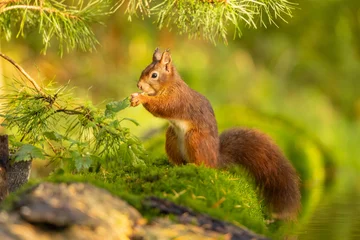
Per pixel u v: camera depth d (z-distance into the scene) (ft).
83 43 36.96
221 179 29.27
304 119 67.92
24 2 36.86
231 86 79.10
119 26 84.89
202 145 32.91
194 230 22.08
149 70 33.19
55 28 35.04
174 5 34.06
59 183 22.75
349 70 98.02
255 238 22.33
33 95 32.27
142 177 28.02
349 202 44.21
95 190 22.66
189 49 85.20
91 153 31.81
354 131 77.00
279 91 83.56
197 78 79.10
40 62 79.20
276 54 95.04
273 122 63.82
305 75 95.86
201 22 33.58
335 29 98.58
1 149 27.25
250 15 33.04
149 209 22.93
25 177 29.22
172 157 33.99
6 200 22.67
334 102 96.43
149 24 86.07
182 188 26.71
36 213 19.97
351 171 68.80
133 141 31.60
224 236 21.90
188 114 33.06
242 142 36.19
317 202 44.34
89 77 81.05
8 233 19.51
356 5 98.94
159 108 32.89
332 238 31.65
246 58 89.15
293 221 35.65
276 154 36.37
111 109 31.27
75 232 20.17
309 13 97.30
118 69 83.51
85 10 35.78
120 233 20.99
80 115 32.04
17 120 31.71
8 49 77.92
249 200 30.35
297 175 36.96
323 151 66.90
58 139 30.60
